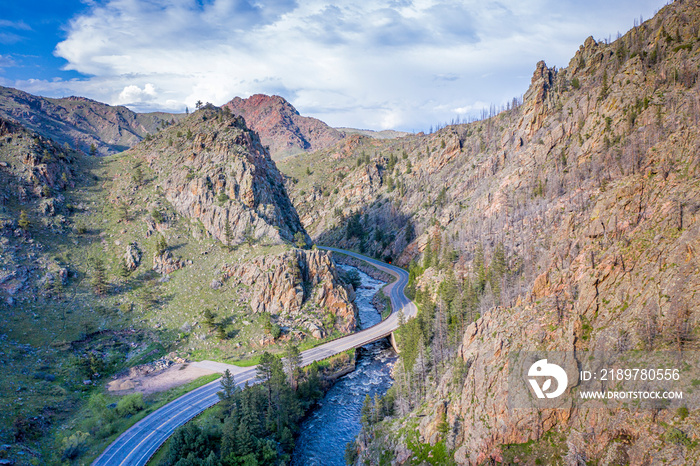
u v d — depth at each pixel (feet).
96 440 264.11
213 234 514.27
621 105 492.54
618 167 416.05
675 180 314.76
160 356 374.43
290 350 345.10
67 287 414.41
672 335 236.43
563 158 523.70
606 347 251.80
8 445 236.63
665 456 201.98
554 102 628.69
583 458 225.56
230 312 427.33
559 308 283.79
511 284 402.72
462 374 291.99
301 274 465.06
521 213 521.24
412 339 374.22
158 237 499.51
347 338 432.66
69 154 603.26
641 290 263.29
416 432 277.85
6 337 338.95
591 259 299.79
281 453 277.23
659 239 279.49
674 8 574.97
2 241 414.00
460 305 401.49
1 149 511.40
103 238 485.97
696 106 397.19
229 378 299.38
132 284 444.55
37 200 485.56
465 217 624.59
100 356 357.61
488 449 245.45
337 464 274.98
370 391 364.58
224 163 562.66
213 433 269.64
